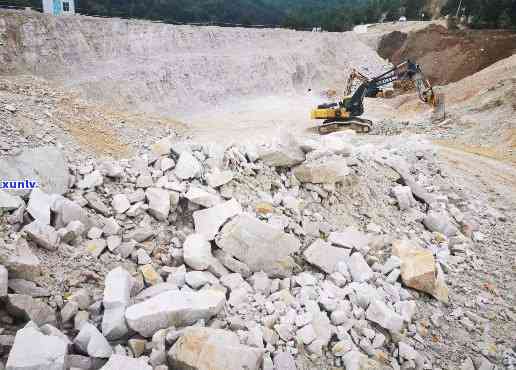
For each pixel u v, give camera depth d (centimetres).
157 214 631
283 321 505
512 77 1972
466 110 1988
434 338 577
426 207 932
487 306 662
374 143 1600
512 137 1664
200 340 411
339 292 579
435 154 1312
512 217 1009
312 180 793
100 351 400
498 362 552
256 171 786
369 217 812
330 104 1973
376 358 502
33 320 417
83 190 643
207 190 693
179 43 3075
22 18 2375
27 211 530
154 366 409
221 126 2077
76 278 493
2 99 1080
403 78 1862
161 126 1595
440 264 745
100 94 2247
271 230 606
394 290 612
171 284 514
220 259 598
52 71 2334
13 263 440
